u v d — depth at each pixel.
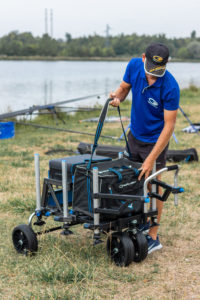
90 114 20.25
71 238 5.12
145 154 4.59
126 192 4.22
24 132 14.91
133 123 4.66
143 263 4.41
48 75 68.12
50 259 4.35
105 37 183.75
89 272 4.11
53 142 12.38
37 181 4.57
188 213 6.02
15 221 5.70
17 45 163.62
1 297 3.75
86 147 9.73
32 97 32.84
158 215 4.71
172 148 10.98
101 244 4.89
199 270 4.26
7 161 9.52
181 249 4.83
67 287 3.90
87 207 4.21
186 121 16.69
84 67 106.19
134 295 3.76
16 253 4.67
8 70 83.12
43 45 167.12
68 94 35.75
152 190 4.40
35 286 3.91
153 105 4.38
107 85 47.59
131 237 4.38
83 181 4.21
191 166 8.91
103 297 3.72
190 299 3.69
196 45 146.75
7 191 7.17
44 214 4.65
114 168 4.38
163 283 3.98
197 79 60.84
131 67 4.50
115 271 4.20
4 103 28.06
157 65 4.10
